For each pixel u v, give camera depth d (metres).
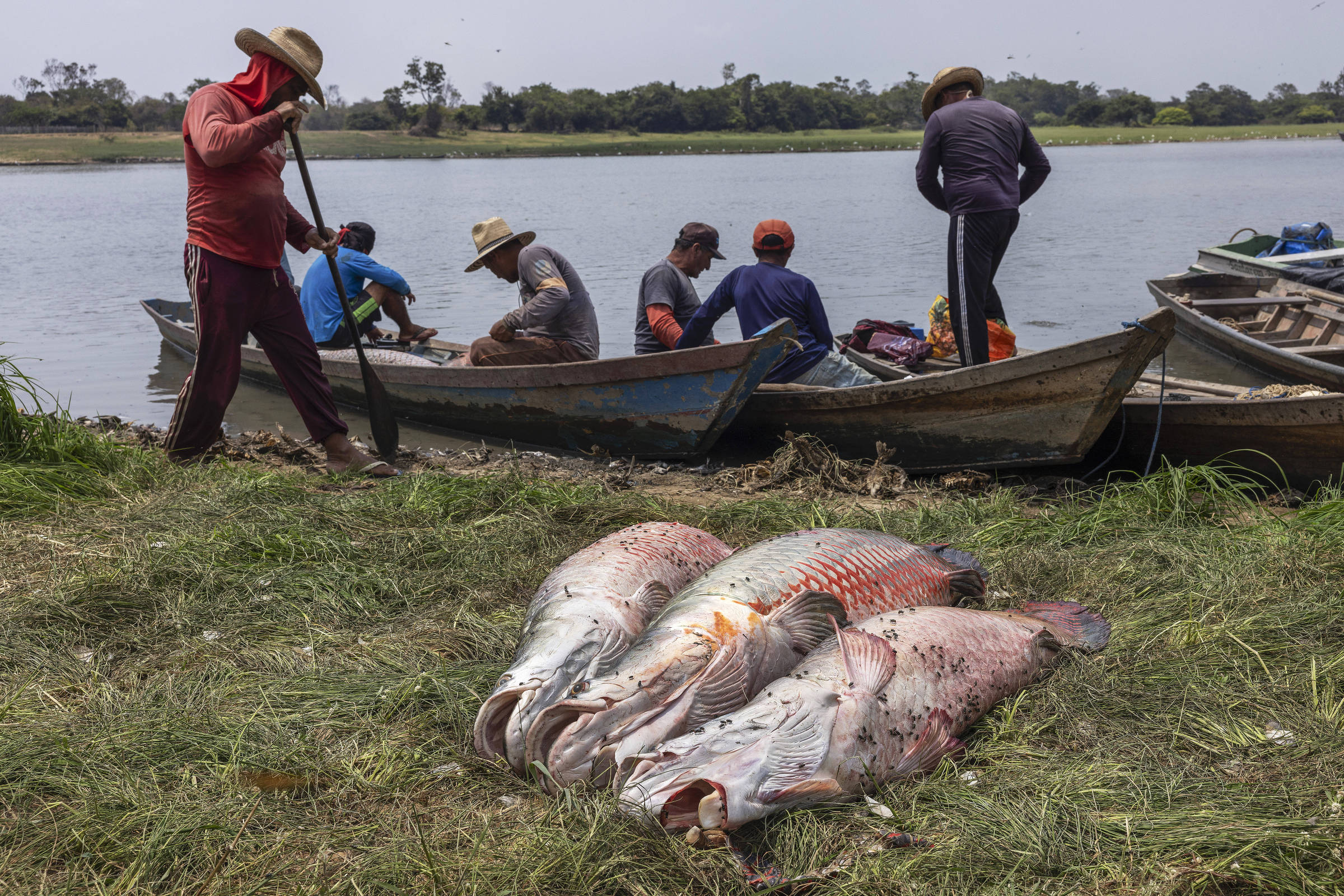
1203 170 55.31
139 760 3.26
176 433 7.03
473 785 3.22
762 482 7.02
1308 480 6.20
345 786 3.19
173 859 2.79
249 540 5.16
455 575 5.02
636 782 2.89
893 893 2.70
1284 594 4.43
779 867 2.83
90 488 6.06
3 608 4.35
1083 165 64.75
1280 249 14.86
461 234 26.58
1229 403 6.31
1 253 23.34
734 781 2.83
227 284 6.66
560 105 152.00
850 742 3.06
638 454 8.02
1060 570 4.98
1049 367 6.23
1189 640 4.09
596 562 4.01
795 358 8.02
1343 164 62.31
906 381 6.87
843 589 3.86
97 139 127.00
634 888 2.70
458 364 9.35
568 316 8.95
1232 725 3.45
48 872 2.76
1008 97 188.00
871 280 17.05
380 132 144.50
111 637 4.21
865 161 93.56
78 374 11.62
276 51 6.52
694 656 3.26
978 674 3.55
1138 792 3.07
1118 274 17.67
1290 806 2.95
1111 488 6.45
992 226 8.05
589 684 3.20
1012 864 2.78
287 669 3.98
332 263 7.54
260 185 6.64
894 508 6.25
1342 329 10.73
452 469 7.77
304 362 7.14
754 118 158.75
